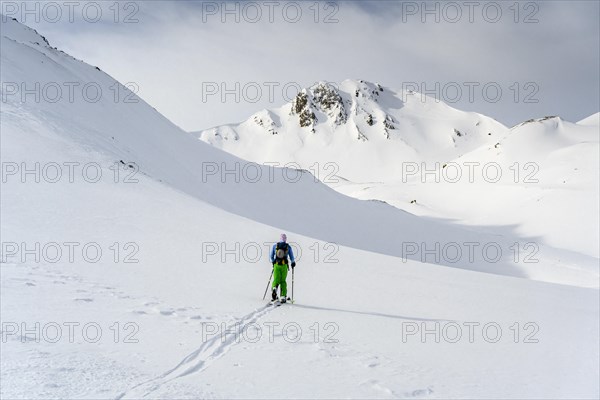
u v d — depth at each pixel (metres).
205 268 16.95
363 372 7.62
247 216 58.66
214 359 7.61
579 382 8.16
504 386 7.61
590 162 144.00
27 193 23.02
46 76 50.75
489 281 22.70
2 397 5.12
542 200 128.12
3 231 17.44
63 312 9.27
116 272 14.38
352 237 73.38
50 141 33.06
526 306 16.50
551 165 155.38
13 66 46.81
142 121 64.69
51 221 19.91
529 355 9.91
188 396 5.77
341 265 21.70
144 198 28.02
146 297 11.66
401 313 13.26
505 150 182.25
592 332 12.97
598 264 69.06
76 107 48.12
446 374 8.00
